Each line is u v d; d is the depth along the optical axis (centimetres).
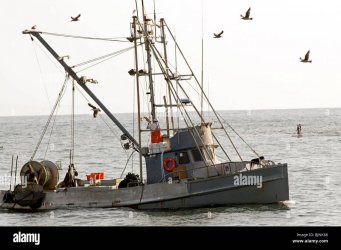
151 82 7312
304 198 8225
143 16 7300
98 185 7812
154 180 7388
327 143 19938
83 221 6656
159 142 7375
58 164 7850
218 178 7069
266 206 7100
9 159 15825
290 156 15475
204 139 7319
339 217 6875
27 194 7356
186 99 7381
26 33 7369
